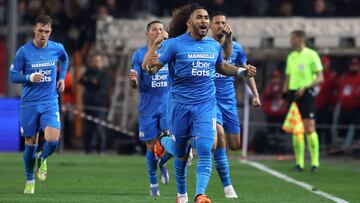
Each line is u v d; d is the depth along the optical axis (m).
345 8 54.84
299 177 35.62
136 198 25.61
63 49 28.20
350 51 49.62
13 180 31.89
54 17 56.22
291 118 39.47
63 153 49.75
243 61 27.72
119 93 53.22
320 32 50.22
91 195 26.62
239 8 55.53
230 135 28.05
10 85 51.72
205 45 23.05
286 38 50.28
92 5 56.59
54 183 31.14
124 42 52.31
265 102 49.56
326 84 49.12
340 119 49.25
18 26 58.84
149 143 28.06
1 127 49.38
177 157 23.34
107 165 39.84
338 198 27.22
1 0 61.31
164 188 30.19
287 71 40.34
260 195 27.77
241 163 43.19
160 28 27.48
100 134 49.75
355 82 48.28
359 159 48.16
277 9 55.25
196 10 23.02
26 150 27.58
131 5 59.12
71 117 53.94
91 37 55.59
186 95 22.88
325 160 47.38
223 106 27.69
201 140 22.58
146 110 28.38
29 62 27.61
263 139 49.69
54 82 27.86
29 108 27.59
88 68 50.03
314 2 55.03
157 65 22.81
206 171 22.39
